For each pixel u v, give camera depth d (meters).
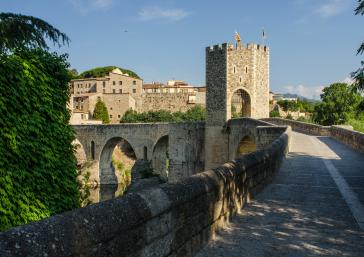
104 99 114.75
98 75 160.38
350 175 16.25
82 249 3.96
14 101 11.09
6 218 10.05
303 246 7.68
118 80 126.75
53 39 15.34
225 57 53.06
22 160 11.14
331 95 78.56
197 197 7.11
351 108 73.00
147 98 116.75
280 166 18.22
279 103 132.62
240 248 7.46
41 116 12.38
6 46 14.20
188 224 6.68
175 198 6.12
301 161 20.66
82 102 113.31
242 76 52.84
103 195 62.03
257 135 28.95
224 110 53.28
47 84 12.84
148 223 5.29
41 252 3.50
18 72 11.46
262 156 13.40
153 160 65.00
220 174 8.75
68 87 14.20
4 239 3.34
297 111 124.56
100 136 71.69
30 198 11.13
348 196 12.23
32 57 12.48
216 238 7.98
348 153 24.97
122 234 4.66
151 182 56.72
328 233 8.52
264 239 8.04
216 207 8.22
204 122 57.59
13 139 10.86
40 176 11.72
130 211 4.90
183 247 6.45
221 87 53.66
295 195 12.33
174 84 140.50
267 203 11.20
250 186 11.62
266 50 54.56
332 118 76.38
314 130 44.19
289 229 8.76
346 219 9.64
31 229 3.60
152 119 98.06
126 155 82.12
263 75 54.19
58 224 3.84
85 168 67.81
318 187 13.65
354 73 13.04
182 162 60.69
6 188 10.32
